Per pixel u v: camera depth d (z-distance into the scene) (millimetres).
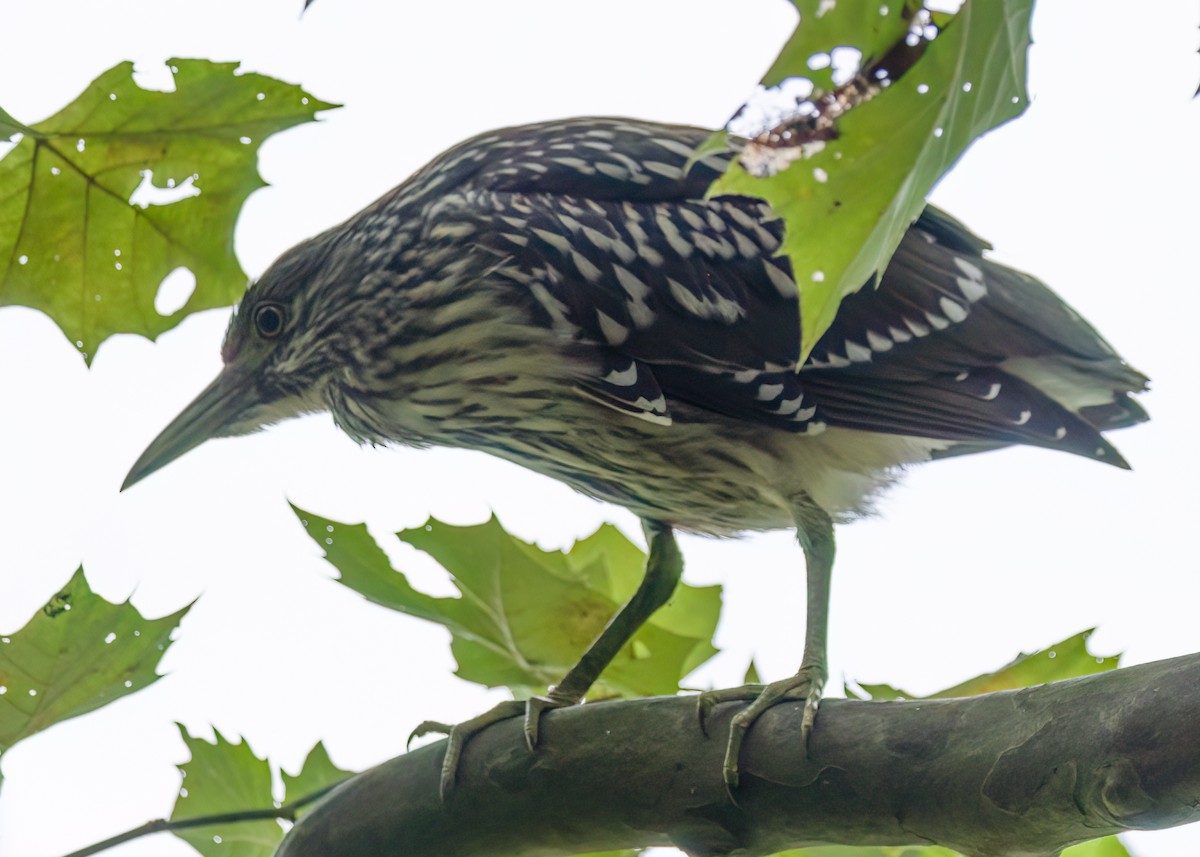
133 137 6152
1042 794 4148
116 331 6285
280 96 6109
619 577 6891
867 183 2732
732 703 4980
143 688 5309
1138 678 4078
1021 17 2732
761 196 2748
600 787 5035
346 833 5398
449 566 6242
